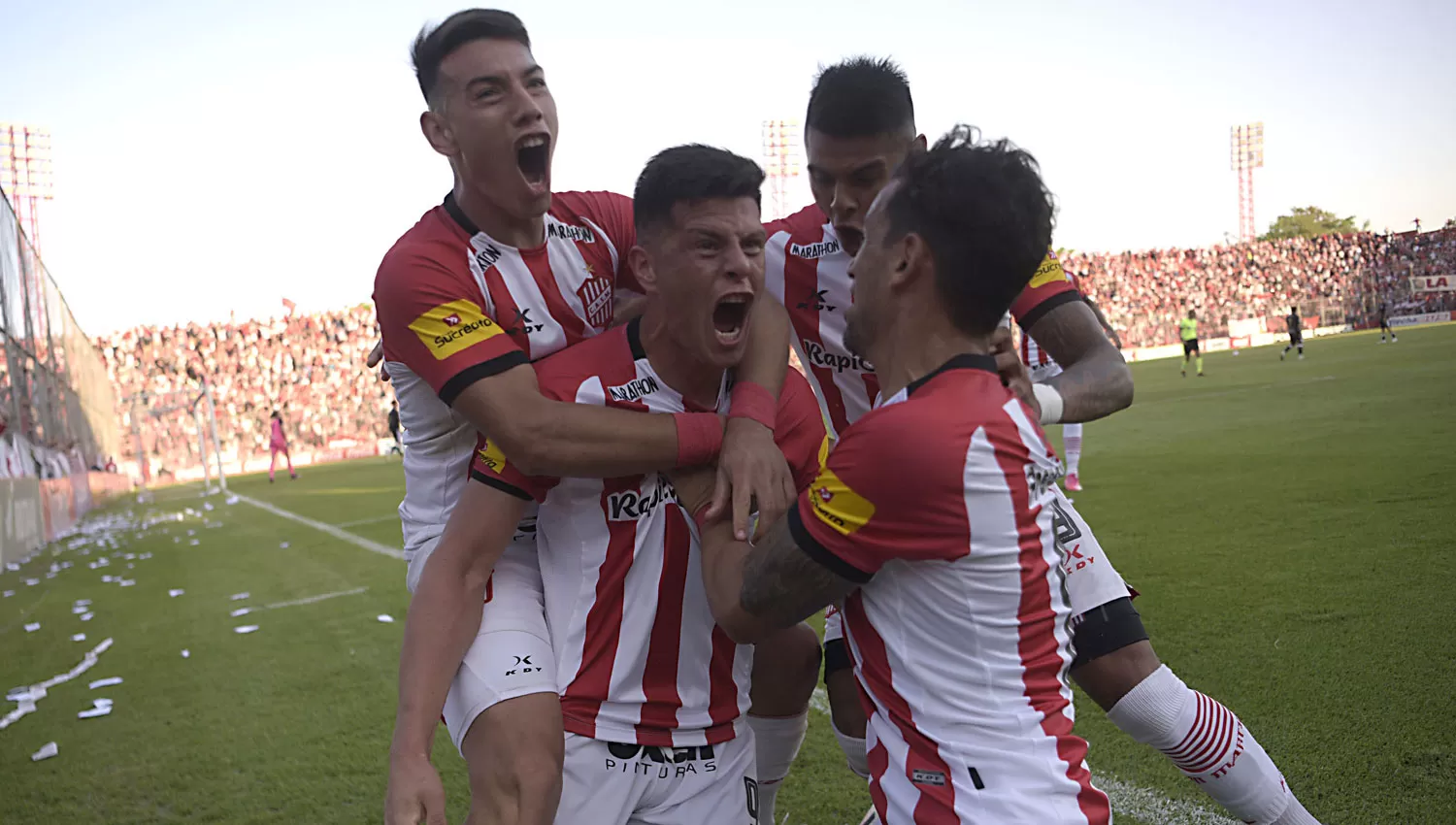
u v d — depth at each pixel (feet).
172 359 100.07
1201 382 60.59
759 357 6.24
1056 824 4.48
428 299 6.03
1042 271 6.68
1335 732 9.48
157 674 16.11
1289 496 21.52
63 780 11.48
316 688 14.44
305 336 103.35
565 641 6.05
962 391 4.64
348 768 11.21
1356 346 83.46
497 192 6.21
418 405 6.86
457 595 5.82
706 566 5.56
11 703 14.84
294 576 24.76
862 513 4.58
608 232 7.11
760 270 5.61
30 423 39.68
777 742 7.30
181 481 93.20
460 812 9.82
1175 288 131.54
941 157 4.71
